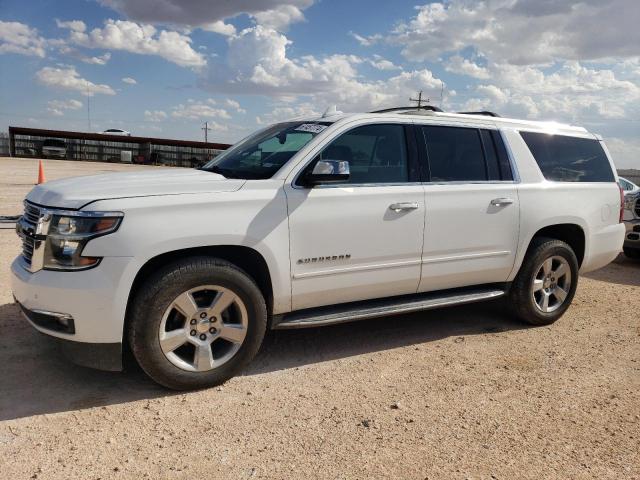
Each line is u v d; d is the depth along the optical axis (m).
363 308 4.35
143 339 3.41
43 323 3.42
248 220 3.67
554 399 3.71
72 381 3.72
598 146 5.78
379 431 3.21
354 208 4.09
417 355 4.46
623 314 5.89
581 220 5.41
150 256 3.38
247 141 4.87
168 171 4.43
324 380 3.91
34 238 3.42
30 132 44.91
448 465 2.88
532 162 5.16
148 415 3.31
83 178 3.96
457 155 4.75
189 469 2.77
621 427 3.36
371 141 4.32
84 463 2.79
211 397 3.59
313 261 3.98
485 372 4.14
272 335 4.83
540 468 2.88
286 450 2.97
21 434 3.04
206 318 3.63
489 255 4.84
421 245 4.45
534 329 5.26
